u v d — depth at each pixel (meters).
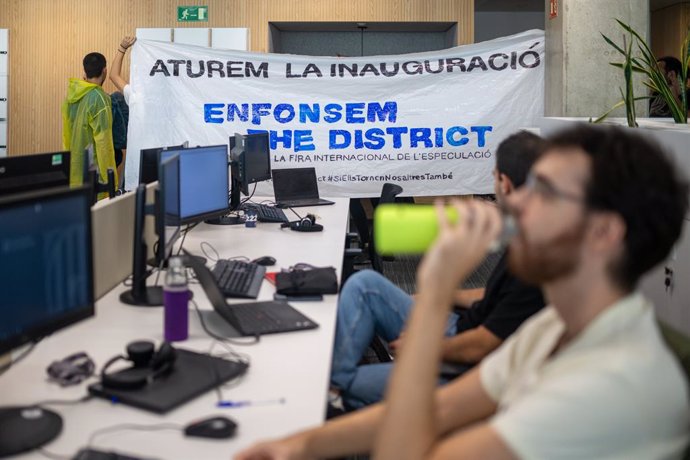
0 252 1.54
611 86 5.27
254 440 1.51
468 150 5.92
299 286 2.64
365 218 5.84
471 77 5.85
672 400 0.99
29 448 1.44
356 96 5.89
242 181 4.61
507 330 2.22
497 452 0.98
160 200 2.50
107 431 1.54
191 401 1.70
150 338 2.15
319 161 5.96
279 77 5.88
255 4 8.55
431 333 1.09
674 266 2.93
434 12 8.69
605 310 1.05
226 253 3.42
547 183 1.05
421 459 1.06
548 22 5.63
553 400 0.99
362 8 8.62
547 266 1.06
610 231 1.03
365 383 2.41
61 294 1.71
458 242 1.08
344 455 1.40
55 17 8.46
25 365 1.92
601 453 0.97
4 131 8.54
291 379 1.84
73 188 1.73
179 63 5.85
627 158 1.03
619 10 5.23
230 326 2.25
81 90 6.12
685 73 3.98
